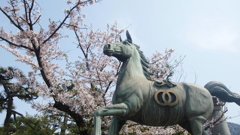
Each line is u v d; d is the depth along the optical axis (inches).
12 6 322.0
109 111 122.4
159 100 130.1
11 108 440.8
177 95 131.6
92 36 374.9
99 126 118.1
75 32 378.6
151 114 130.6
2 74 423.2
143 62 147.6
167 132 283.9
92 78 343.6
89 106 312.2
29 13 324.8
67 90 355.6
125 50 141.3
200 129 128.4
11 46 353.7
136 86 131.0
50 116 378.3
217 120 210.5
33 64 331.6
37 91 350.6
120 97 130.8
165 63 357.1
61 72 366.9
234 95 179.9
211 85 182.4
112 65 355.3
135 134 319.9
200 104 131.1
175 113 130.7
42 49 353.7
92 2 333.1
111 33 381.1
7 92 430.0
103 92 337.1
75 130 373.7
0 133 366.6
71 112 319.9
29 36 313.7
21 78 345.7
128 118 133.3
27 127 393.4
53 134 389.7
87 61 351.3
